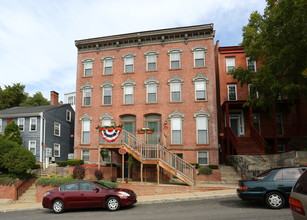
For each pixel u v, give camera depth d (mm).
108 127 16688
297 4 11867
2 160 15828
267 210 8508
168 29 21062
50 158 25688
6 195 15180
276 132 19562
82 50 23359
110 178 17016
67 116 29906
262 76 14656
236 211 8594
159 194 13289
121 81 21875
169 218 8188
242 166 15852
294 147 18719
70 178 16469
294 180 8688
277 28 14055
